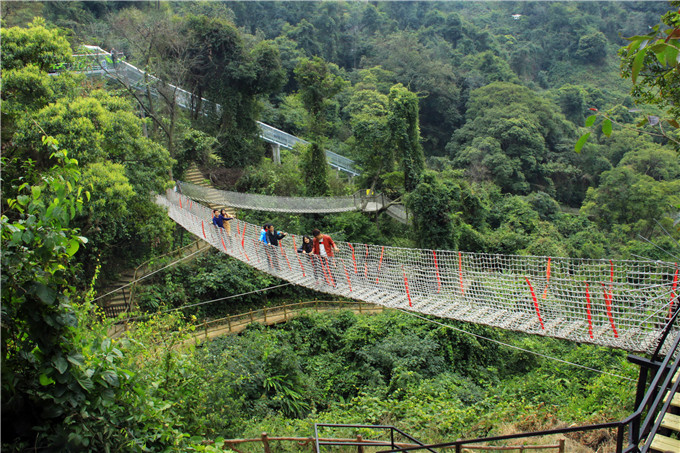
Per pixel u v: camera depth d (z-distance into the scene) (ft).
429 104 176.86
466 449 27.02
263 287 68.49
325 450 29.43
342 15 219.00
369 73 170.30
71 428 12.22
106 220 50.70
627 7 268.21
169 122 90.89
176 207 67.36
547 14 266.77
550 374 43.11
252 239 45.44
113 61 81.71
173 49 88.69
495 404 36.78
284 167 101.76
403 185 94.53
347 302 65.72
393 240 86.84
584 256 90.79
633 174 116.98
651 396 11.30
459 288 31.99
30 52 43.86
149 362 23.95
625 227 107.96
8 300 12.09
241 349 46.68
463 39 226.99
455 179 106.93
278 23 196.75
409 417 33.96
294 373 46.39
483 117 152.87
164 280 64.28
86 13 125.70
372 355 49.80
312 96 92.07
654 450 13.05
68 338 12.91
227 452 16.37
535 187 140.26
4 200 32.40
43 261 12.33
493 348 52.70
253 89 103.19
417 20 252.01
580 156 147.02
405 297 32.19
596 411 29.50
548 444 26.03
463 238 85.76
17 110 41.60
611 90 212.64
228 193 83.46
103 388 12.94
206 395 30.60
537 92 199.62
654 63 27.14
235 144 100.68
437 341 51.06
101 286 57.47
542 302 27.55
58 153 13.39
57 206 12.44
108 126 46.62
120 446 13.14
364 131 93.35
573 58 238.68
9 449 11.80
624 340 22.72
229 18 120.57
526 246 90.68
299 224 84.53
